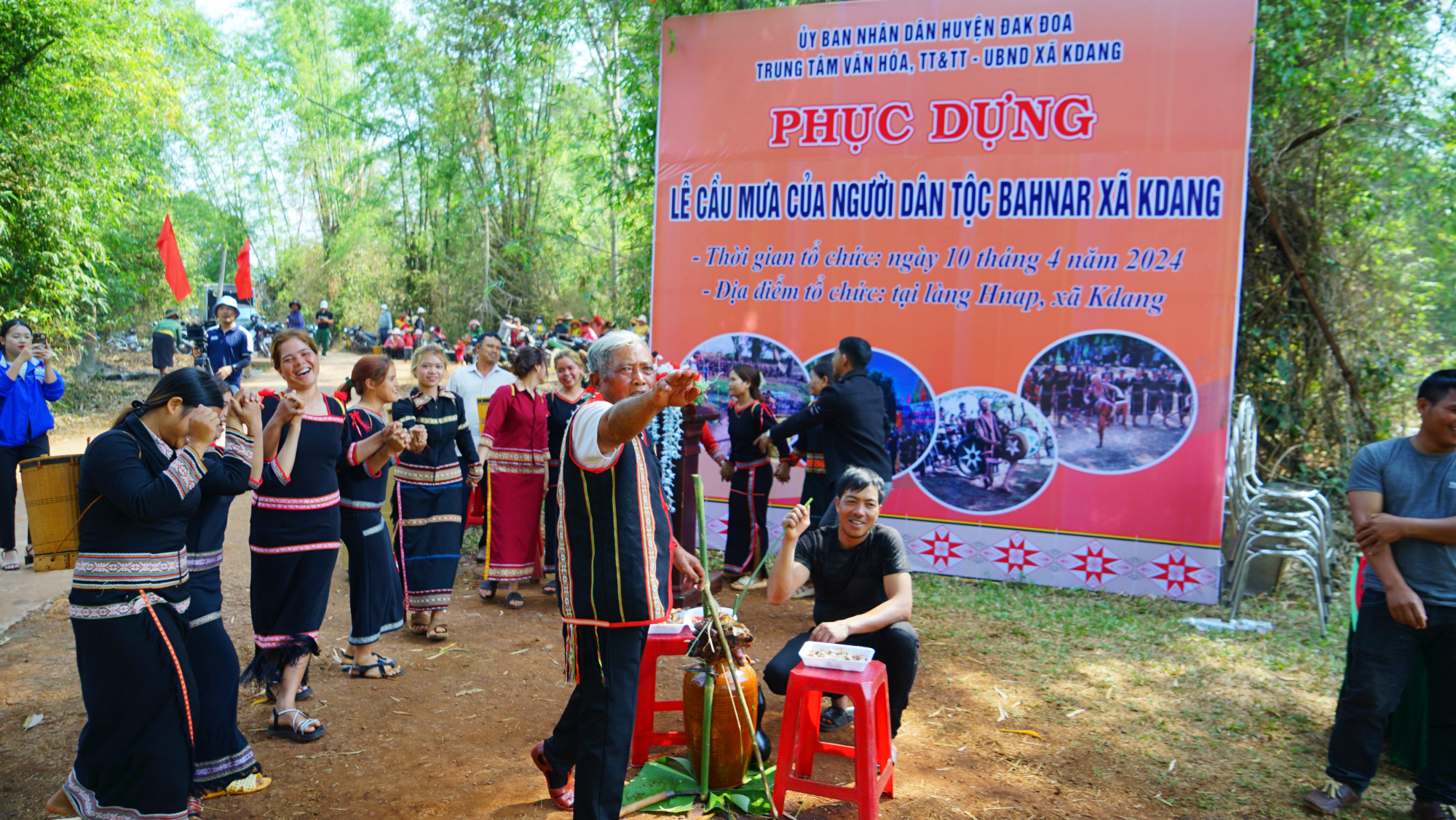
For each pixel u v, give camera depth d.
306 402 4.21
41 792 3.64
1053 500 6.87
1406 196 7.95
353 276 32.03
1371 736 3.64
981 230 6.98
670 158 7.75
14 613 5.80
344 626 5.81
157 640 3.04
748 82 7.53
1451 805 3.55
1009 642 5.60
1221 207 6.43
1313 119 7.68
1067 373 6.80
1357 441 8.10
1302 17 6.73
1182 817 3.61
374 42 28.44
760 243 7.55
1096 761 4.07
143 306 22.11
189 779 3.12
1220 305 6.46
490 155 24.25
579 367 6.37
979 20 6.90
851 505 3.90
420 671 5.06
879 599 4.05
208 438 3.12
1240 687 4.90
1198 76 6.45
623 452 3.02
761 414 6.77
